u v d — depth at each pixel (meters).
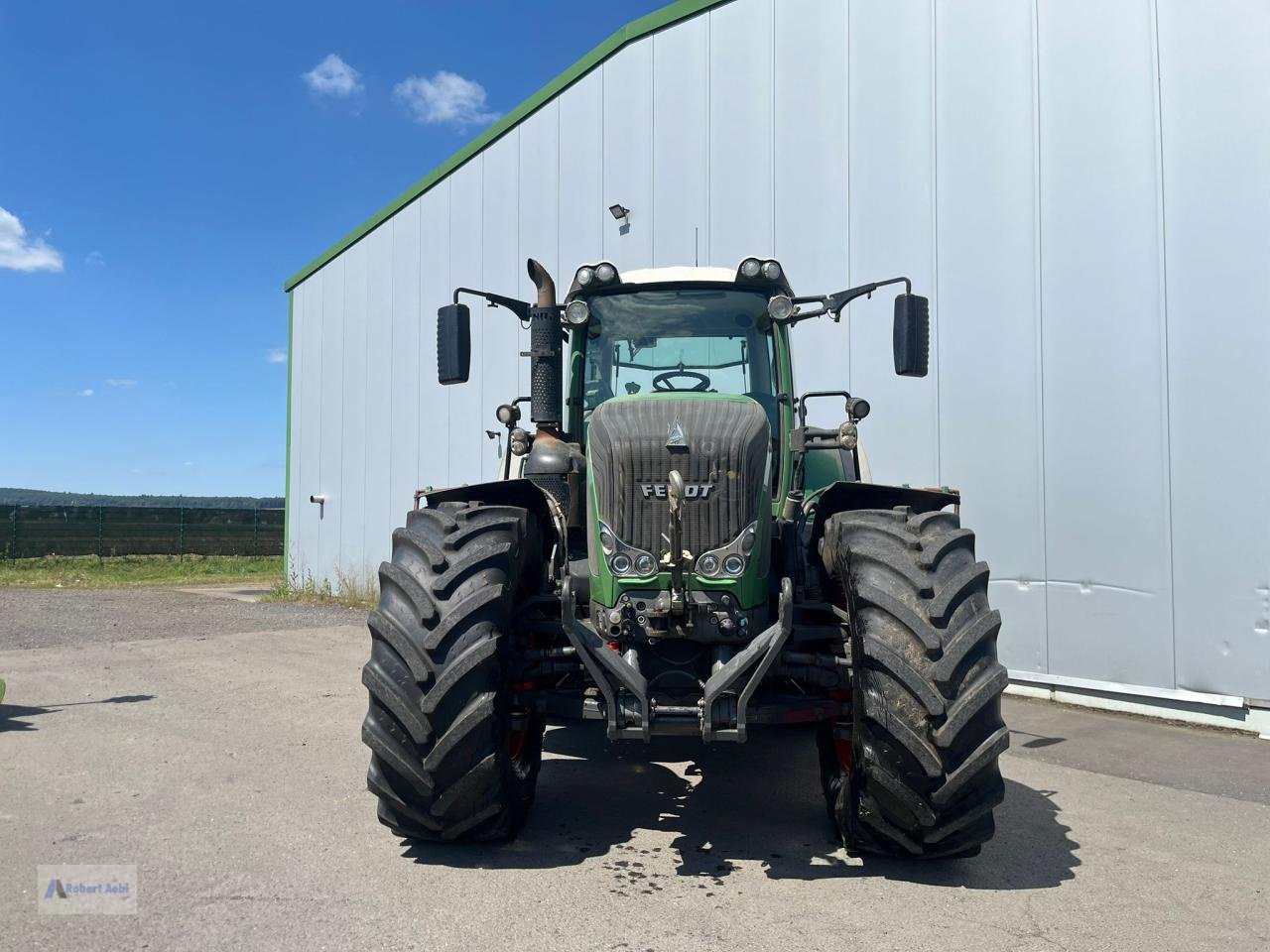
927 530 3.28
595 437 3.48
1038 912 2.89
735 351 4.17
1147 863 3.37
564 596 3.12
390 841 3.49
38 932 2.68
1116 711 6.07
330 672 7.19
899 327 3.91
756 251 8.12
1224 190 5.72
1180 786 4.45
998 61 6.72
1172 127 5.93
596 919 2.79
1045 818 3.92
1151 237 6.00
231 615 11.35
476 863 3.27
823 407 7.67
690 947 2.60
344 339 13.13
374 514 12.38
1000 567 6.64
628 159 9.09
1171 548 5.88
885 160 7.32
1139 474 6.03
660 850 3.43
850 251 7.52
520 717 3.44
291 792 4.10
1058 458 6.39
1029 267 6.55
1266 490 5.54
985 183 6.78
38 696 6.23
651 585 3.26
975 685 2.91
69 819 3.71
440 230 11.32
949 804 2.93
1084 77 6.31
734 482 3.26
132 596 14.44
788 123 7.92
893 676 2.94
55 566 22.28
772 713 3.25
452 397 11.09
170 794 4.06
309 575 13.92
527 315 4.32
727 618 3.22
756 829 3.68
